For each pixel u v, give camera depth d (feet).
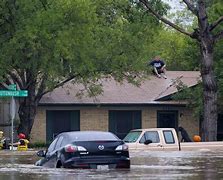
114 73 299.17
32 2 253.03
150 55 310.86
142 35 291.58
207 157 165.07
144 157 166.40
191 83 339.57
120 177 109.70
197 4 248.73
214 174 115.14
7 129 319.88
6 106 321.73
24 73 293.02
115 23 298.15
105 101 327.26
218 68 302.04
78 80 298.76
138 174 115.96
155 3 252.42
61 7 252.83
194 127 336.29
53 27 251.60
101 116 330.13
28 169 131.64
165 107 335.26
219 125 347.36
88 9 259.80
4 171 126.62
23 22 251.19
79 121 327.26
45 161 141.49
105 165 129.70
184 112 336.29
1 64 260.21
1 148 264.52
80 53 265.75
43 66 260.42
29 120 296.51
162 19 250.57
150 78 341.00
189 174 115.34
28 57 260.62
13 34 256.93
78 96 313.94
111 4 293.84
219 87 300.61
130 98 332.60
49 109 323.78
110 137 133.59
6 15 254.47
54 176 113.09
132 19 268.82
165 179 105.40
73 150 129.39
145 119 333.83
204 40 245.04
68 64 279.69
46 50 255.70
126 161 130.82
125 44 292.61
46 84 288.71
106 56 286.46
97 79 299.38
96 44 283.38
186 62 352.28
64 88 332.39
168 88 341.82
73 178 108.47
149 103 330.75
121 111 332.80
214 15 273.33
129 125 333.42
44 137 322.75
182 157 165.58
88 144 130.11
